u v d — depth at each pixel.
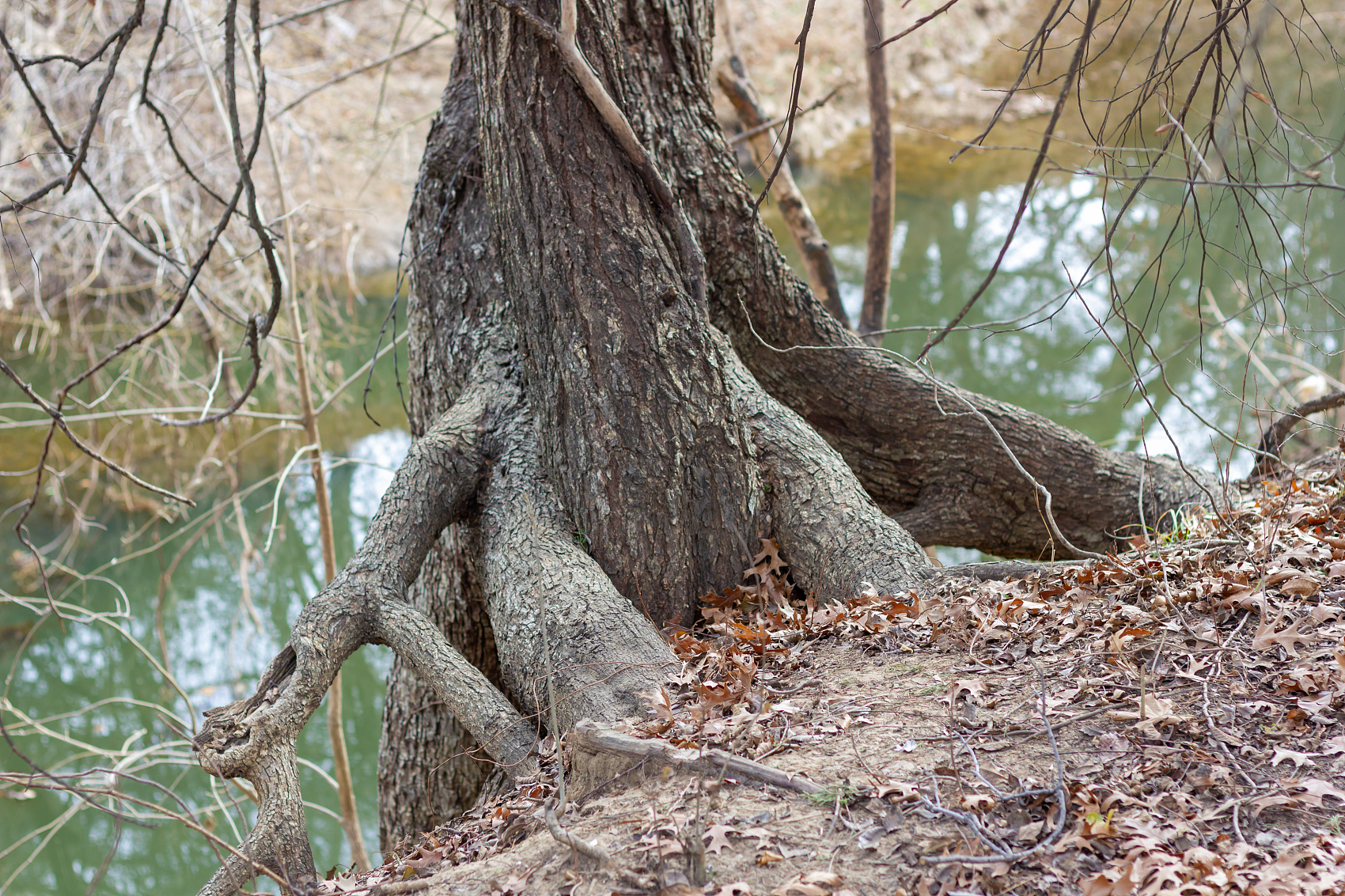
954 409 6.09
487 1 4.66
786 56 20.80
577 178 4.61
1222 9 3.32
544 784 3.45
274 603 11.28
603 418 4.57
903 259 15.91
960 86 21.06
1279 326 4.60
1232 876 2.25
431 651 4.24
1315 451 6.59
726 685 3.54
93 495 11.39
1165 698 2.95
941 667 3.49
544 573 4.42
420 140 16.70
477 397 5.29
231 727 3.89
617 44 4.88
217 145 10.41
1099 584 3.88
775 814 2.72
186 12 8.95
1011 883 2.35
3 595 6.65
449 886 2.88
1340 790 2.50
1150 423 11.30
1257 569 3.57
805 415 6.10
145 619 10.77
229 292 9.17
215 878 3.52
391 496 4.84
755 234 5.69
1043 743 2.86
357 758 9.81
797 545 4.76
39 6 9.18
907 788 2.71
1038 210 16.25
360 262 15.20
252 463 12.20
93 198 9.06
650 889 2.51
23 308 11.87
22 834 8.71
